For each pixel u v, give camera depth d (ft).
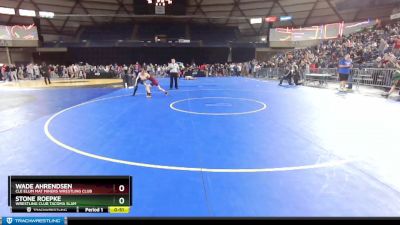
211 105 33.45
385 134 19.56
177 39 125.29
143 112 28.89
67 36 134.72
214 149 16.35
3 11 102.12
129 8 119.85
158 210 9.91
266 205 10.16
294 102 35.12
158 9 110.83
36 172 12.98
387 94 38.04
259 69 97.55
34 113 28.68
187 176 12.53
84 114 27.99
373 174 12.75
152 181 12.04
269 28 125.08
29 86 64.03
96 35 131.75
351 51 64.39
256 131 20.62
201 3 119.24
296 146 16.87
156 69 106.01
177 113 28.19
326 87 53.31
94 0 113.19
